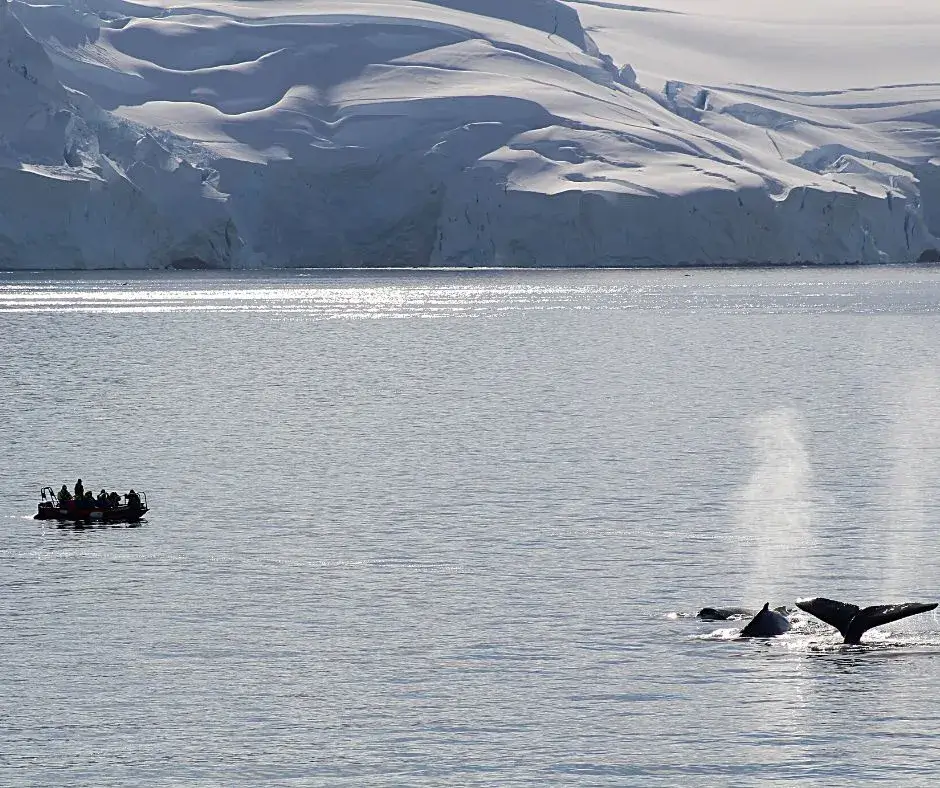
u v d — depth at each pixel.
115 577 169.50
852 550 181.88
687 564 174.75
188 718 122.19
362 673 132.88
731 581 166.12
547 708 124.00
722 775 110.81
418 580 167.25
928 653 138.00
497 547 184.75
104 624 148.88
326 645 141.25
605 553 181.00
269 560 178.00
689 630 145.62
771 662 135.38
